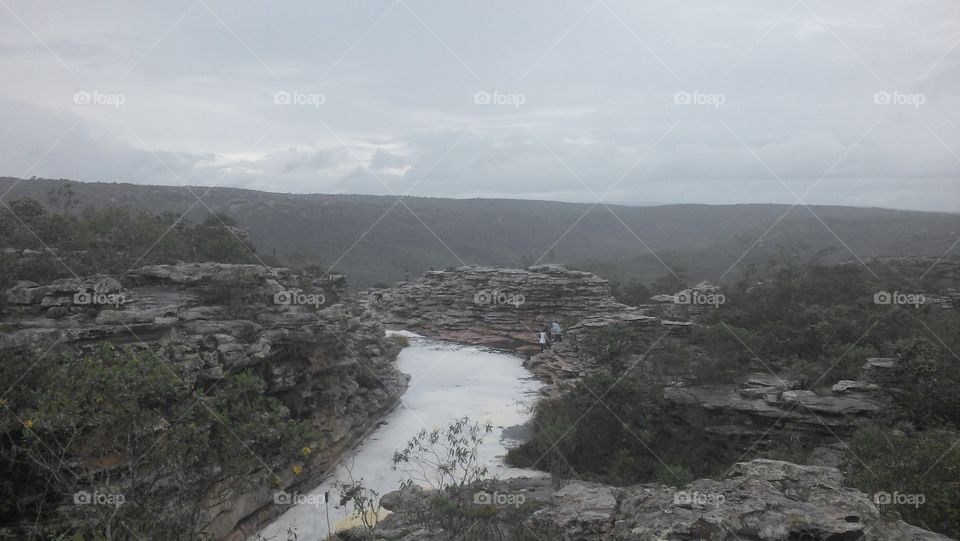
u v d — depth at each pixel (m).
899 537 9.98
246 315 22.75
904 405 20.98
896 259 59.47
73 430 13.57
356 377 28.44
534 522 12.28
